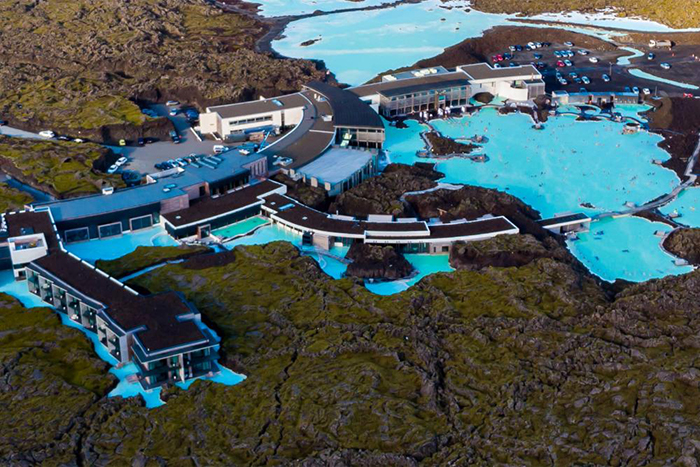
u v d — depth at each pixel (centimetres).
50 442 19050
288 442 18875
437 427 19100
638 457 17650
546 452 18138
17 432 19388
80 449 19062
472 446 18525
